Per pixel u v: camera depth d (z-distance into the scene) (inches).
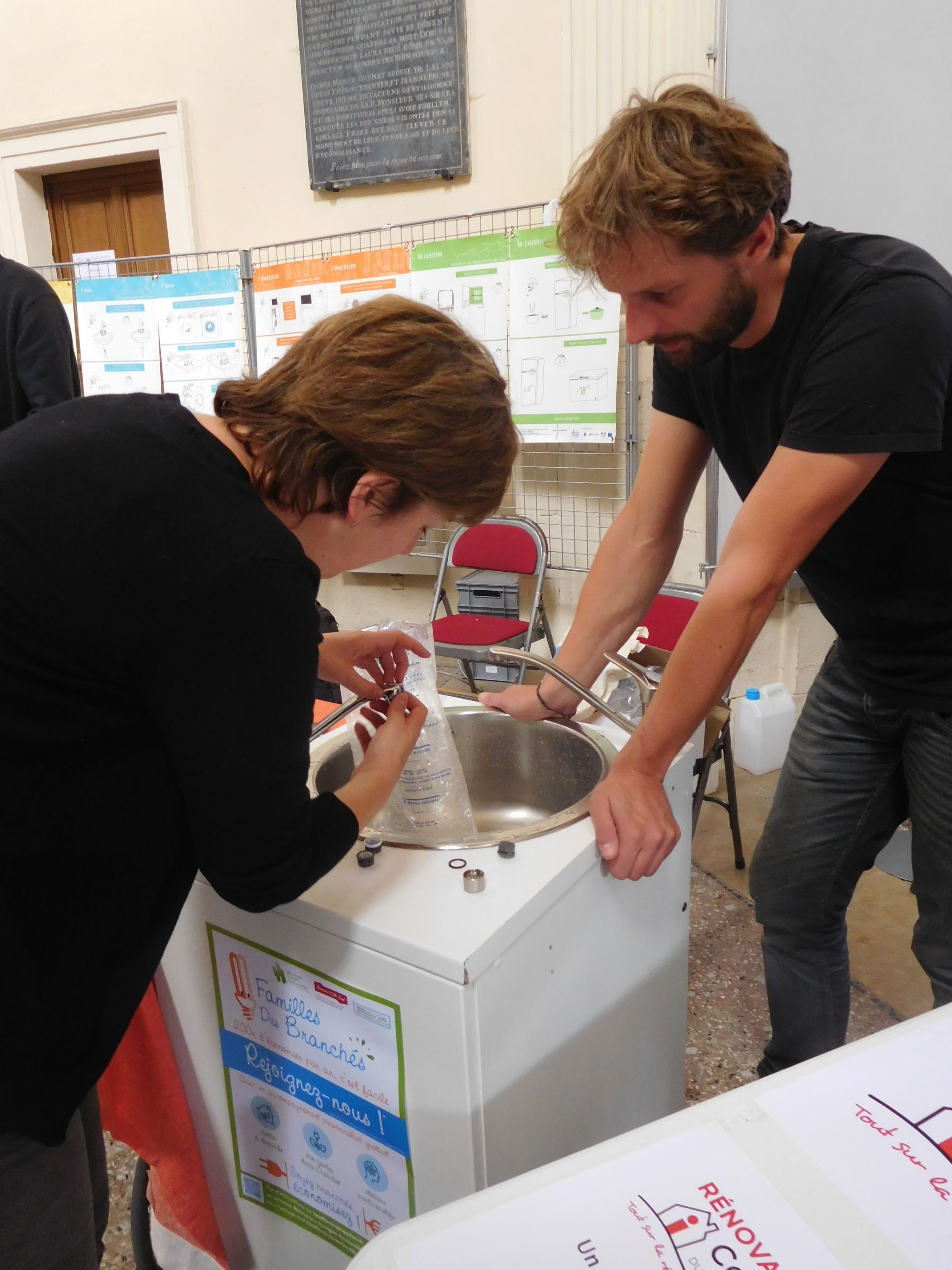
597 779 41.6
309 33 119.6
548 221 101.5
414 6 113.0
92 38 133.3
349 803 29.6
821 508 34.0
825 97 84.6
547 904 31.7
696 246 32.0
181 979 38.3
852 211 87.2
